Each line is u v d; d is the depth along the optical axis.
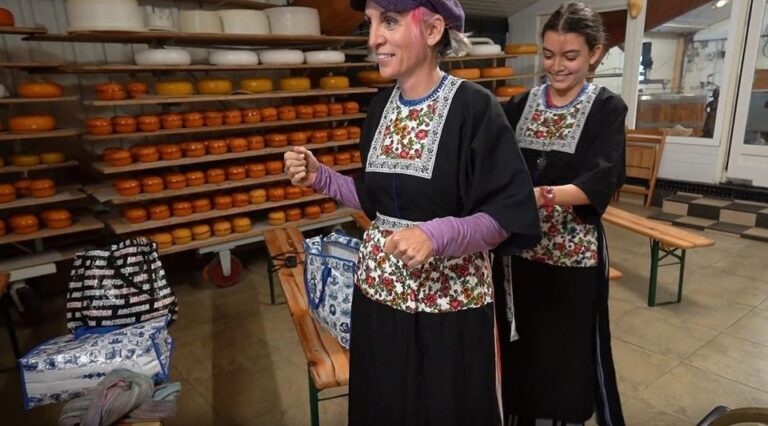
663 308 2.70
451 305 0.95
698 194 4.23
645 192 4.47
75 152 3.08
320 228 3.74
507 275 1.36
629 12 4.32
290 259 2.23
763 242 3.55
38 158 2.65
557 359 1.43
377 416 1.04
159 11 2.66
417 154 0.90
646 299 2.80
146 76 3.22
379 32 0.85
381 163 0.95
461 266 0.95
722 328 2.47
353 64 3.25
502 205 0.83
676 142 4.32
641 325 2.52
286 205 3.35
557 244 1.37
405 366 0.97
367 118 1.07
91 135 2.61
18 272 2.59
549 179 1.38
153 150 2.76
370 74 3.58
